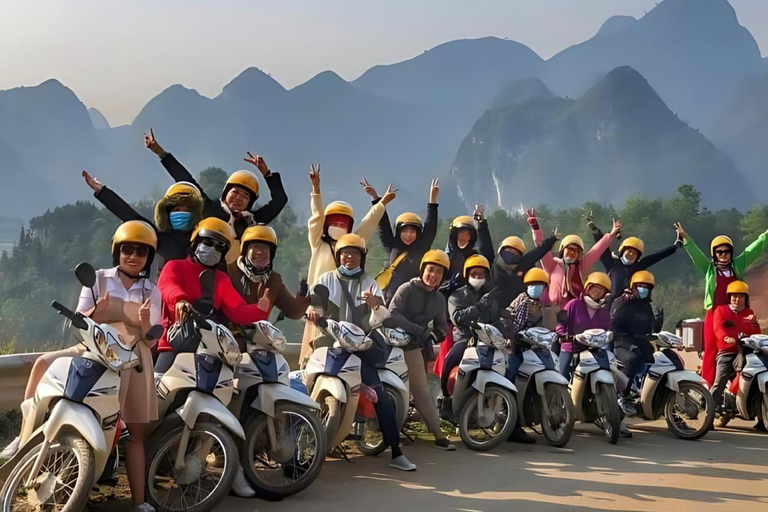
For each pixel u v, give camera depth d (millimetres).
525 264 10633
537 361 9594
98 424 5523
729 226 86250
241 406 6738
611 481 7711
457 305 9359
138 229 5949
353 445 9047
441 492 7129
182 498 6246
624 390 10375
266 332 6656
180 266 6527
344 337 7605
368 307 8023
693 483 7703
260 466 7309
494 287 9594
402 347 8820
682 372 10352
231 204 8117
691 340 15344
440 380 9617
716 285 11773
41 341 12875
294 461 6895
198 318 6188
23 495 6121
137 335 5977
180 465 6184
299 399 6680
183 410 6156
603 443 9867
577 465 8469
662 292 66688
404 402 8391
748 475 8109
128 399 5941
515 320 9656
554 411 9555
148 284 6016
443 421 10586
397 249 10023
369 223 10023
